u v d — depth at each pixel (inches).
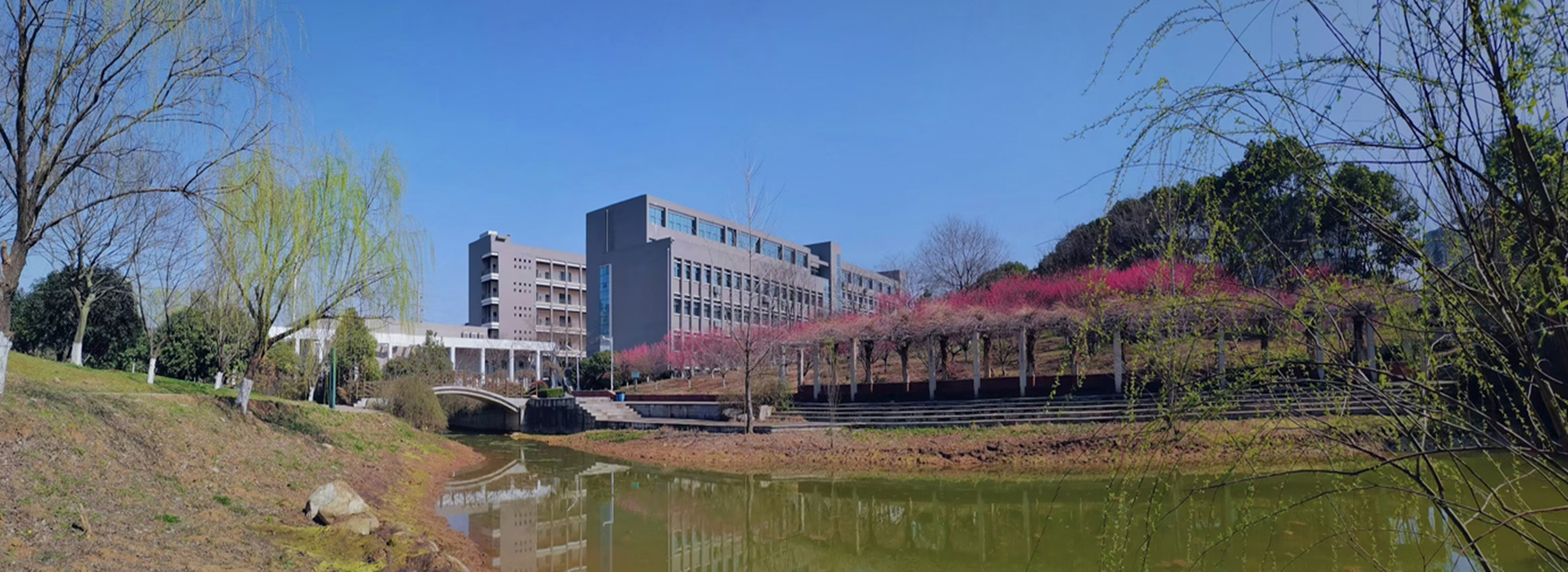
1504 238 98.2
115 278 1037.8
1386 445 120.9
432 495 720.3
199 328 1114.7
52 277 1088.2
